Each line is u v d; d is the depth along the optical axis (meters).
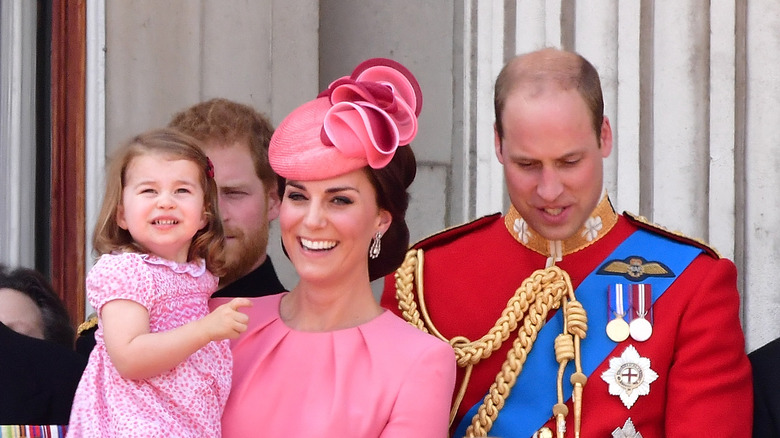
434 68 20.78
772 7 16.86
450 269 13.85
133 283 11.88
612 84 17.55
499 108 12.70
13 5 20.22
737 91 17.00
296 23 20.81
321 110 12.42
